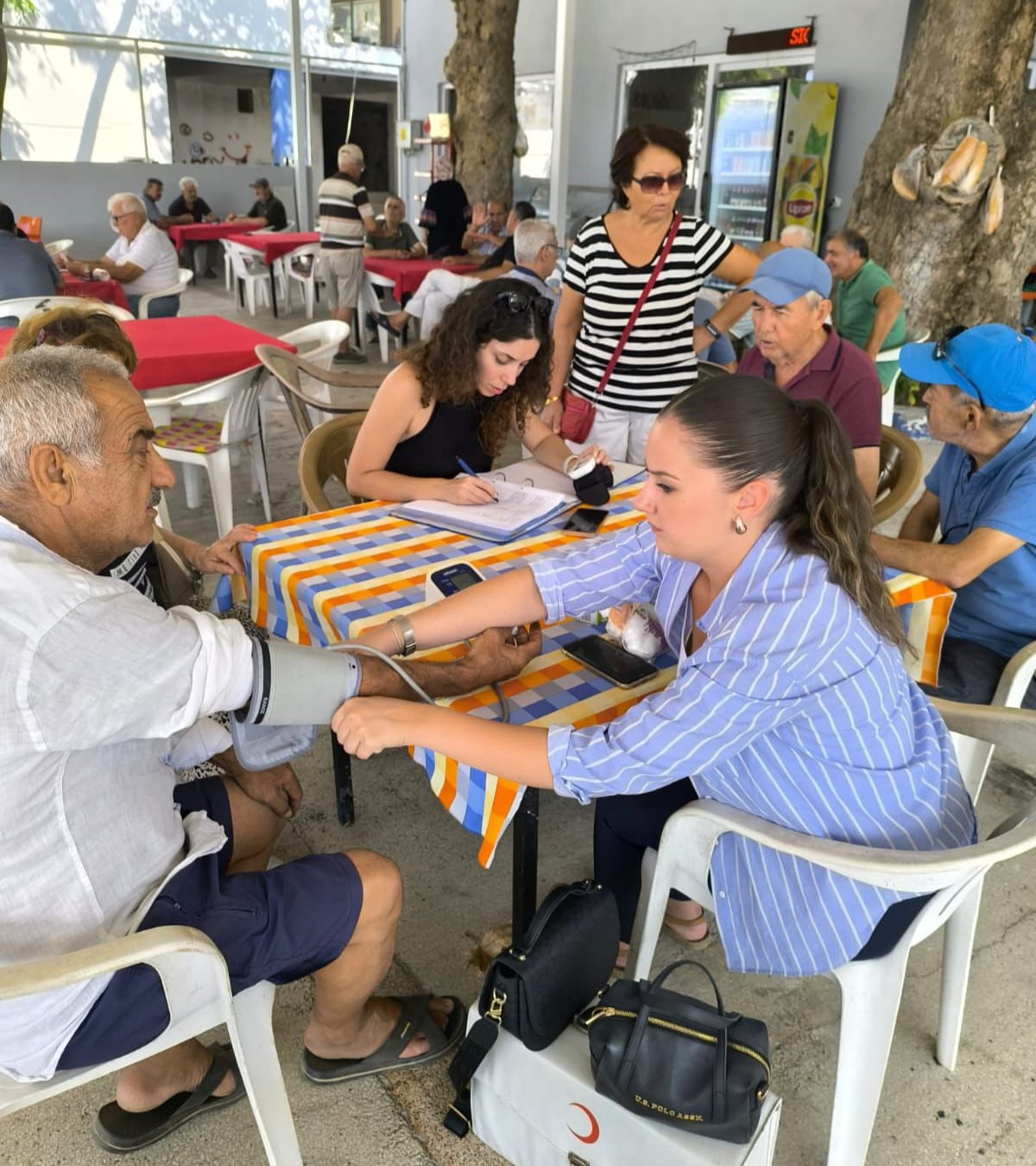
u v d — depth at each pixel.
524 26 10.41
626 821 1.53
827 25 7.61
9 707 0.91
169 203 12.20
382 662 1.27
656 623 1.44
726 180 8.36
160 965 1.07
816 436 1.11
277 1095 1.24
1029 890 2.02
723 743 1.12
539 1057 1.22
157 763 1.15
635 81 9.34
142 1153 1.41
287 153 15.12
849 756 1.17
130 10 12.73
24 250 4.58
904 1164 1.41
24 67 12.20
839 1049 1.25
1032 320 7.18
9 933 0.98
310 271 8.39
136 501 1.08
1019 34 4.95
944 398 1.89
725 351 4.16
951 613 2.04
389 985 1.71
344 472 2.65
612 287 2.77
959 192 5.09
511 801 1.22
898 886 1.12
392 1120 1.46
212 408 5.44
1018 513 1.80
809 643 1.09
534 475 2.27
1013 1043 1.63
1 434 0.98
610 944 1.29
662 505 1.13
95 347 1.83
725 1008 1.70
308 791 2.29
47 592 0.93
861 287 4.58
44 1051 1.02
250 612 1.83
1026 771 2.45
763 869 1.25
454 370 2.07
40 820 0.97
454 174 8.25
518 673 1.39
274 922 1.19
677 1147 1.11
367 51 14.12
